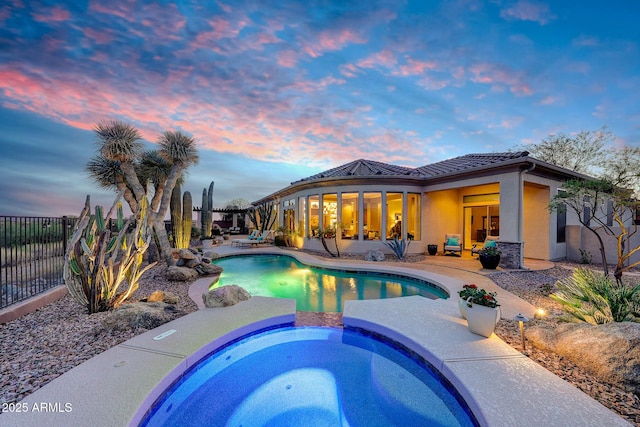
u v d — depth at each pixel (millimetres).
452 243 13031
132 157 7793
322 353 4293
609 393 2846
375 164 15969
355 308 5387
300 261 12180
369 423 2863
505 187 9859
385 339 4504
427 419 2904
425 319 4801
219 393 3338
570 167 19188
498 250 9477
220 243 19984
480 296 4164
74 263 4965
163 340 3924
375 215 17234
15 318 4770
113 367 3211
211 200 18859
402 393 3336
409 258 12227
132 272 5789
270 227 21141
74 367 3254
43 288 6043
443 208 14078
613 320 3982
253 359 4113
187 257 9039
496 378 3018
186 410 3064
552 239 11164
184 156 8438
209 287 7570
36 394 2703
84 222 4953
